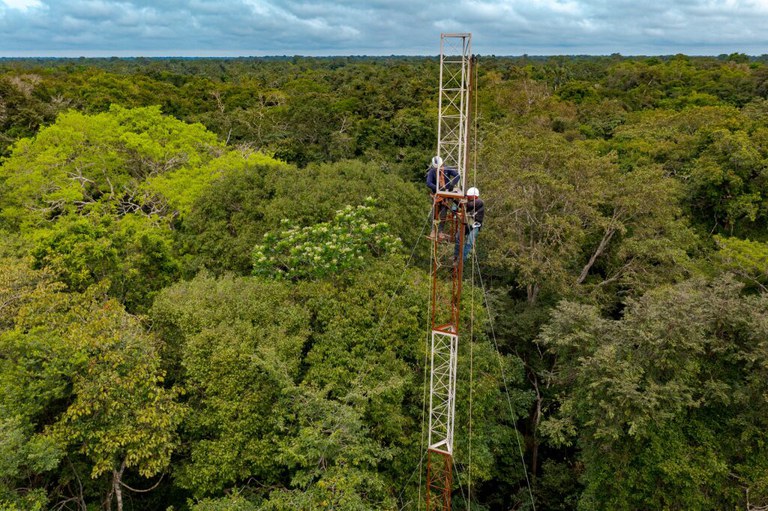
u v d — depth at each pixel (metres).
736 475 15.98
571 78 89.38
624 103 64.81
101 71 78.50
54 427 14.56
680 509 16.12
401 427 17.30
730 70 78.00
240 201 26.80
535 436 23.39
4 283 17.70
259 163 31.05
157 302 18.91
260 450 15.30
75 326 16.03
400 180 29.75
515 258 25.03
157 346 17.78
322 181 27.23
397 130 51.06
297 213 24.75
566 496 21.30
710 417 16.88
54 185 33.06
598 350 16.38
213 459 15.09
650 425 16.05
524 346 25.27
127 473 18.44
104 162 34.44
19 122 46.84
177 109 59.72
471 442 18.42
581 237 24.20
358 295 18.69
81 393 14.48
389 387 15.73
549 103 61.16
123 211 35.19
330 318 18.14
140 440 14.58
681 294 16.88
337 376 16.70
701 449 16.03
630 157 38.38
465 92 13.56
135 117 38.44
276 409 15.63
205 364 16.19
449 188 13.64
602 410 16.25
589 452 17.14
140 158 36.03
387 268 20.02
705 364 17.09
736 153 31.22
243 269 24.20
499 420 22.11
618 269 26.11
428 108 56.72
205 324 17.20
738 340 17.08
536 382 24.77
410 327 18.31
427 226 27.36
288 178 27.39
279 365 15.61
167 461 14.86
